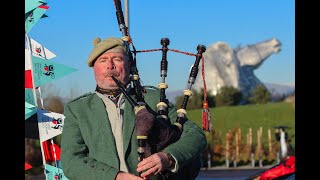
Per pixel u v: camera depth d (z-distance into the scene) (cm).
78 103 339
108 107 336
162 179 325
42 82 518
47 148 522
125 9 514
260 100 4944
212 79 7619
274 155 2673
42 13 520
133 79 349
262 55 8100
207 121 360
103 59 336
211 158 2638
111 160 323
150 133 321
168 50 359
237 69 7831
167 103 349
